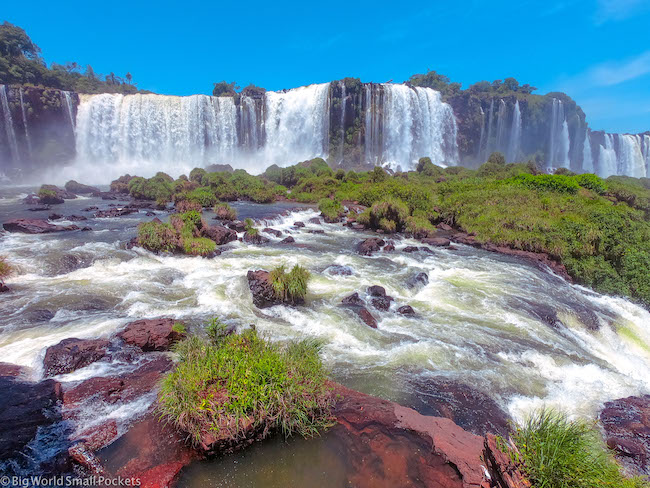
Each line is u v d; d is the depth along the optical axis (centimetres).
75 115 5884
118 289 1341
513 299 1447
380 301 1329
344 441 621
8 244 1755
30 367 816
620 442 689
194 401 612
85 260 1598
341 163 6594
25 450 565
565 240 2022
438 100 7162
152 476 536
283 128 6875
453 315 1292
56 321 1070
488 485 507
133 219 2612
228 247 2031
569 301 1483
